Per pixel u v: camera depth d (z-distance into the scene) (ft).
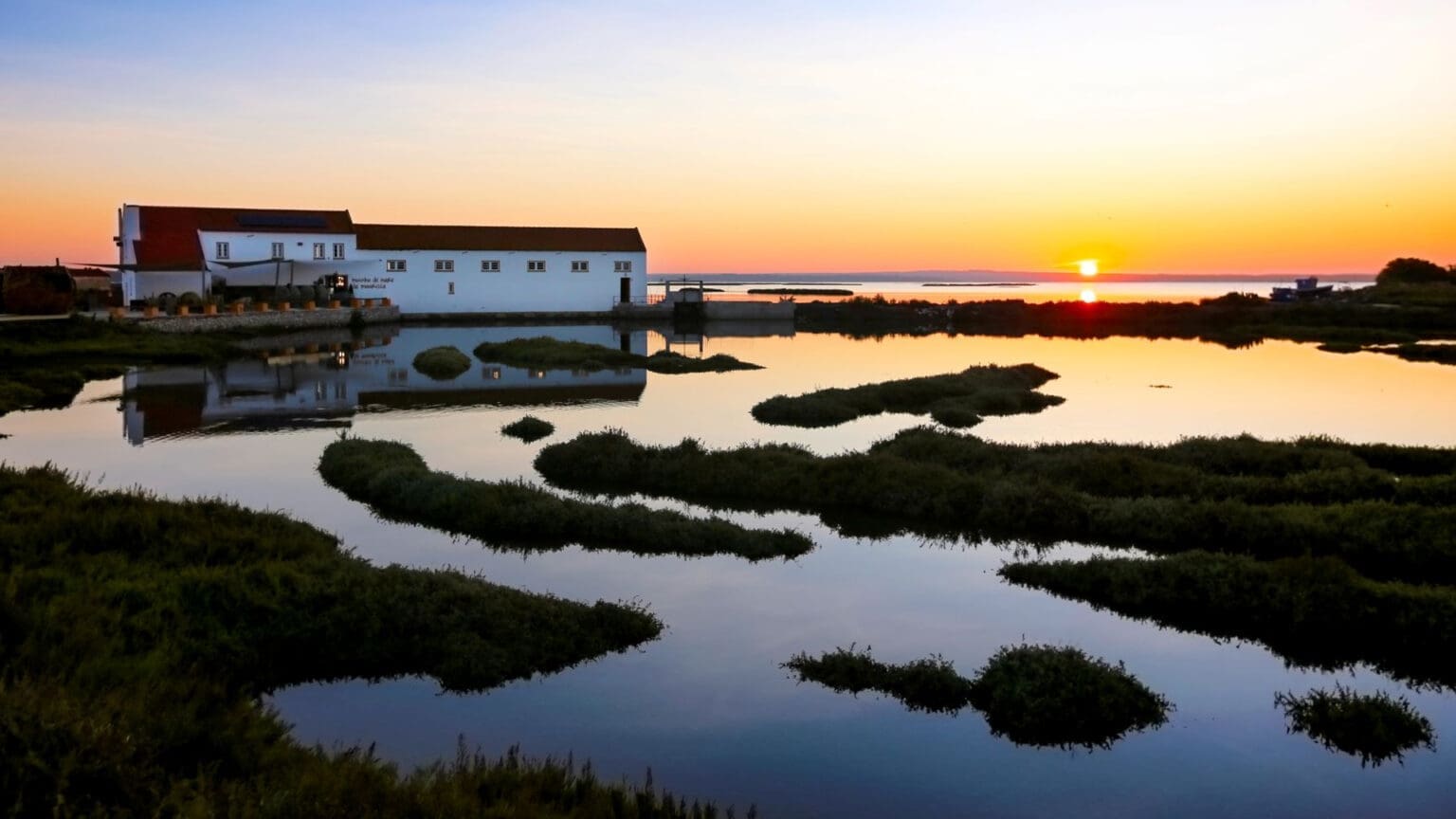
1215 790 33.76
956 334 256.93
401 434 99.50
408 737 36.11
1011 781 34.04
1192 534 62.44
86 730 26.32
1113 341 229.45
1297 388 139.54
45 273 193.36
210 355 168.04
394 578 47.14
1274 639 47.67
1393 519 59.52
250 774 28.25
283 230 258.16
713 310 293.64
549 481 78.89
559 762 34.35
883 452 83.61
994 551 61.31
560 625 44.83
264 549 51.26
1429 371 160.97
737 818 31.01
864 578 55.72
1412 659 45.24
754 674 42.39
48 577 42.09
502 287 283.18
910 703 39.91
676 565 57.82
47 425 101.96
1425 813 32.37
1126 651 45.85
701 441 96.27
